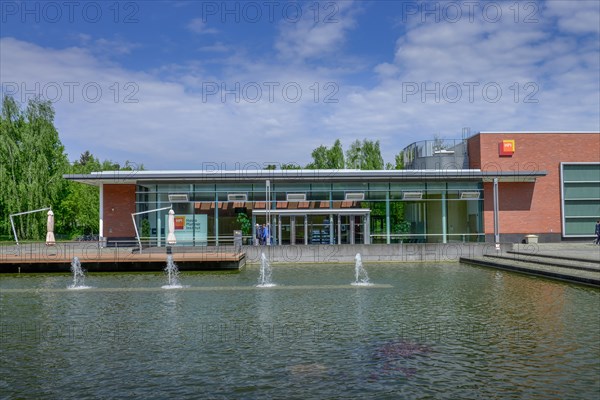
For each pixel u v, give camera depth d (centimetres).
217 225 3738
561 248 3481
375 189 3819
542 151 4131
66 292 2094
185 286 2252
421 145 4506
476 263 3170
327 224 3700
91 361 1129
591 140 4162
